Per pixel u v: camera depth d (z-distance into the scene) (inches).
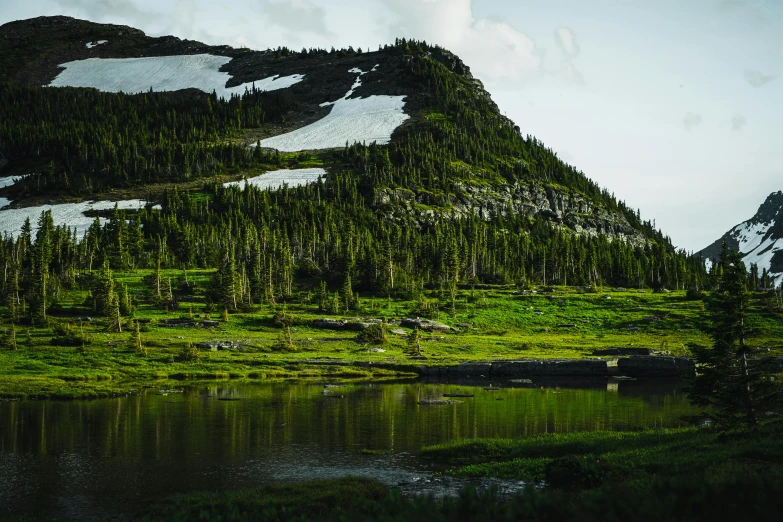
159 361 3850.9
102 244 7696.9
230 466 1560.0
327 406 2549.2
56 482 1423.5
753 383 1472.7
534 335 5521.7
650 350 4525.1
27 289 5703.7
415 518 646.5
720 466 947.3
